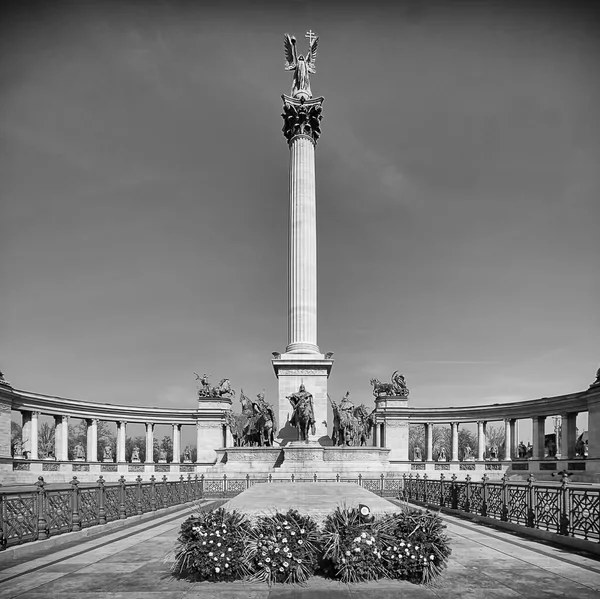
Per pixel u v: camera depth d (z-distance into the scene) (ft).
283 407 153.69
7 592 38.50
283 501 53.93
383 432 270.67
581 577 42.68
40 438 424.87
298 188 167.43
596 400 205.57
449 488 94.07
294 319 159.94
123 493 76.84
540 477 209.97
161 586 39.93
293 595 37.70
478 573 44.01
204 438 269.23
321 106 174.40
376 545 41.83
